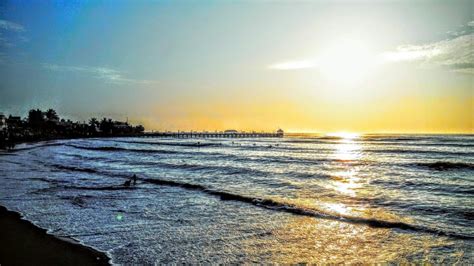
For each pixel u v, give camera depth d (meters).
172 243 11.41
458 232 12.69
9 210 15.55
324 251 10.79
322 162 43.25
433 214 15.66
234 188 22.94
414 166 37.66
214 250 10.75
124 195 20.14
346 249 11.00
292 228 13.36
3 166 36.41
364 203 18.16
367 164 40.19
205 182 25.84
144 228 13.16
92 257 9.76
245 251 10.74
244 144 110.38
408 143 97.50
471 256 10.29
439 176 29.53
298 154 59.50
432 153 56.44
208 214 15.59
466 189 22.64
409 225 13.55
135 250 10.59
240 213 15.82
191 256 10.23
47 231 12.30
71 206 16.70
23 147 85.12
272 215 15.46
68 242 11.08
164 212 15.92
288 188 23.05
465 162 39.19
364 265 9.70
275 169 34.62
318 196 20.17
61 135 179.88
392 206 17.42
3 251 10.08
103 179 26.70
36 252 10.02
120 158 50.62
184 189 22.52
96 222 13.87
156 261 9.73
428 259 10.12
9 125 136.25
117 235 12.14
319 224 13.93
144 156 55.31
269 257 10.27
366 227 13.47
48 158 49.59
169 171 33.31
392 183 25.42
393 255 10.44
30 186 22.64
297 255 10.42
